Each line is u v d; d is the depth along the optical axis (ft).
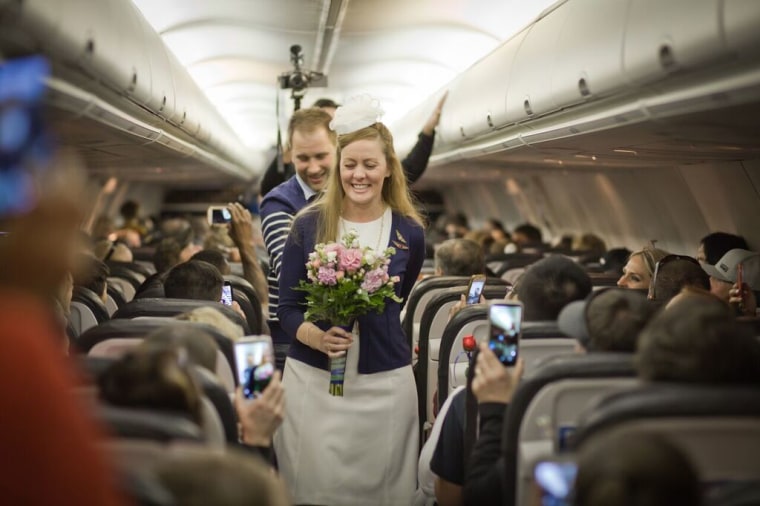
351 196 12.78
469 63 35.40
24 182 5.20
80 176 5.45
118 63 15.70
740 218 24.97
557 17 18.42
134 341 11.16
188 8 25.75
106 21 14.78
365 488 12.91
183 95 25.27
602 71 14.84
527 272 11.73
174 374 7.73
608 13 14.71
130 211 50.16
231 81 42.98
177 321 11.27
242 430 9.50
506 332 9.79
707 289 14.66
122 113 17.80
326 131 15.84
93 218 47.29
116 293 19.80
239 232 20.68
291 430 13.01
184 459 6.14
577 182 42.52
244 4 25.22
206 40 31.58
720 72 11.21
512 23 26.40
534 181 51.37
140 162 32.45
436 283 18.66
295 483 12.98
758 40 9.86
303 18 26.84
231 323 11.75
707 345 7.42
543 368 8.60
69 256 5.37
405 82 43.06
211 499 5.82
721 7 10.51
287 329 13.19
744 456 7.08
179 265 14.87
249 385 9.48
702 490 6.23
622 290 9.64
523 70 20.25
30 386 4.90
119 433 7.16
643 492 5.81
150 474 6.07
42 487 4.88
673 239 32.50
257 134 76.54
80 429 5.05
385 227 13.05
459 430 11.46
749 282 16.51
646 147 19.27
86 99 14.58
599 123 16.22
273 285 16.96
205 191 88.84
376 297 12.42
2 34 9.61
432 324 17.19
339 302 12.26
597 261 30.30
